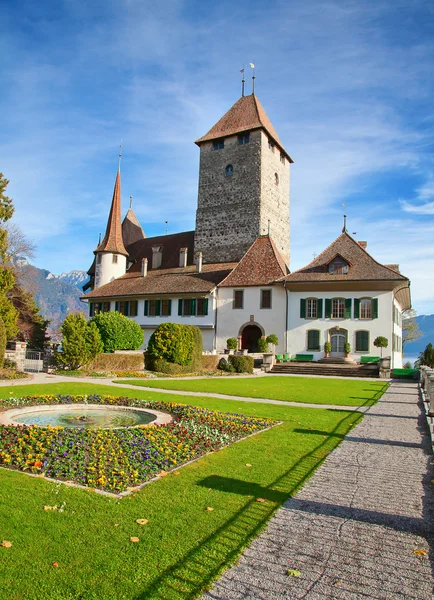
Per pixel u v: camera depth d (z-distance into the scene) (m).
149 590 4.54
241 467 8.48
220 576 4.84
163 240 57.00
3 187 40.00
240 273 43.06
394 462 9.18
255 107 50.97
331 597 4.55
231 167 50.53
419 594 4.65
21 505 6.37
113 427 11.42
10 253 48.31
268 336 38.75
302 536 5.82
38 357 34.50
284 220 53.84
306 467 8.62
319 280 37.81
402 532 6.02
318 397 19.31
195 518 6.18
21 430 10.23
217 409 15.20
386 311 36.66
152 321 46.41
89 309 52.41
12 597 4.36
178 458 8.80
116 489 7.09
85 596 4.41
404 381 29.52
